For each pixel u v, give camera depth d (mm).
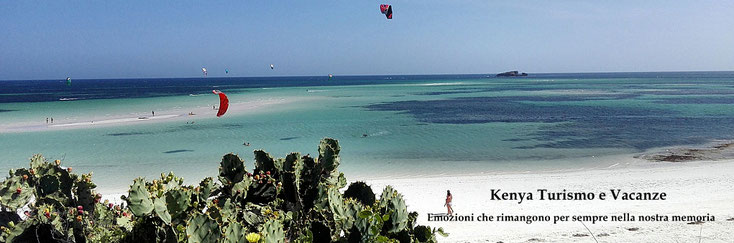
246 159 25016
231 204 6234
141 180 5277
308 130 36094
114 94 107312
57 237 5945
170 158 25344
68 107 63312
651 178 18656
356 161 24234
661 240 10555
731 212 12844
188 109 55344
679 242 10375
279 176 6762
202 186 6434
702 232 11016
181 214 5402
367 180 19406
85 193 6574
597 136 32625
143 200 5133
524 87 128125
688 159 24375
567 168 22406
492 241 10945
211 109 54719
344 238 5570
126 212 5820
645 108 55250
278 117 45656
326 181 6805
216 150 27672
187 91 120812
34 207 6207
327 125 39250
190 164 23828
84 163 24203
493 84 157625
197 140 31266
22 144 30219
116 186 19188
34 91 138250
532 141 30562
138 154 26469
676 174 19484
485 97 81750
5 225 6250
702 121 41406
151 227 5250
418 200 15656
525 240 10938
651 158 24828
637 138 31688
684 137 32062
